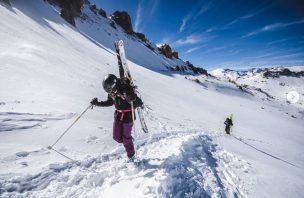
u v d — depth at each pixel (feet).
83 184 13.34
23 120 20.12
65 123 21.93
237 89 305.73
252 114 167.43
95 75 66.90
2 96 26.66
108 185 13.53
